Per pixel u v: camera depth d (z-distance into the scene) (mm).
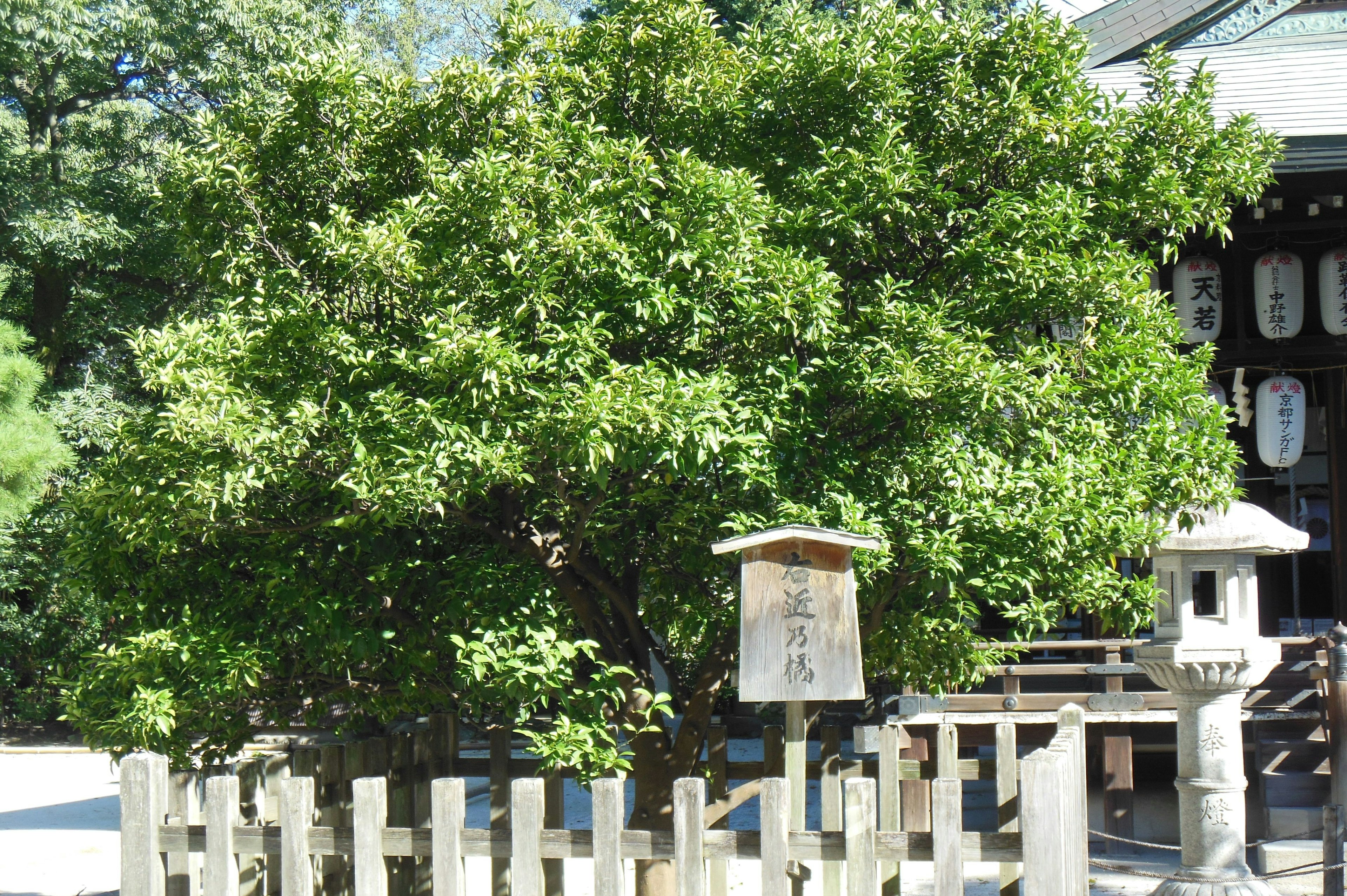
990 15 6441
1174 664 7070
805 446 5465
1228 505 5703
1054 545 5191
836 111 6090
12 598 22312
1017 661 9727
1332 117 10148
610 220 5230
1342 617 11312
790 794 4785
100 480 5621
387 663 6117
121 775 5184
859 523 5105
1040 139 5805
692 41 6133
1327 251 10453
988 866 9172
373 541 5668
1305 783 9188
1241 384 11531
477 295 5172
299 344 5305
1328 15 11250
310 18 18500
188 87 19438
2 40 18156
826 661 5066
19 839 11539
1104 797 9562
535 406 4957
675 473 4938
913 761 7750
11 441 13703
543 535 6324
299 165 5883
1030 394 5148
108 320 20719
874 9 6250
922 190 5789
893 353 5117
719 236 5180
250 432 4785
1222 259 11766
